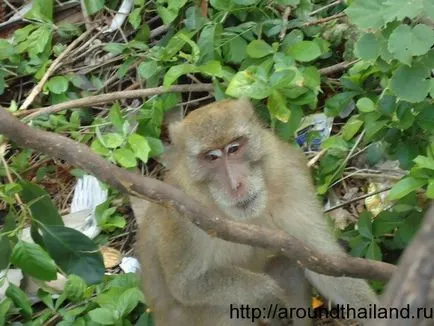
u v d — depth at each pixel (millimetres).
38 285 2201
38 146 1731
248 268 2076
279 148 2033
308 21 2330
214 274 2041
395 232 2121
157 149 2223
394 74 1989
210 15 2359
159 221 2064
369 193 2225
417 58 1984
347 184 2258
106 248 2271
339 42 2326
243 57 2279
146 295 2109
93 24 2455
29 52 2396
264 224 2025
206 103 2361
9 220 2119
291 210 2029
